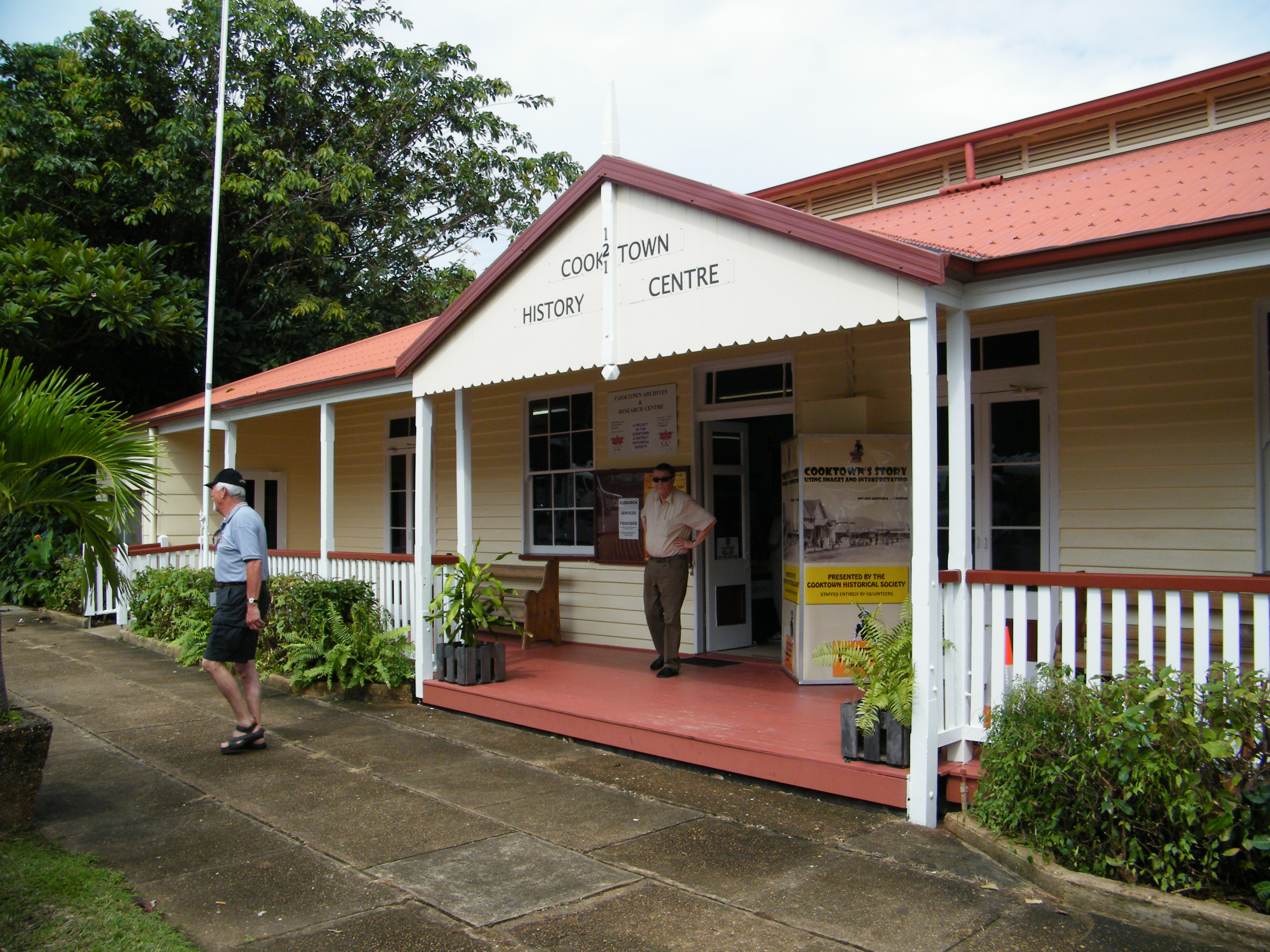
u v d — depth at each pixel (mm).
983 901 3863
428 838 4711
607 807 5129
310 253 19328
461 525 7898
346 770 5930
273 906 3936
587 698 6855
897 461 7035
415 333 12891
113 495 5297
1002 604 4836
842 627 6969
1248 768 3693
